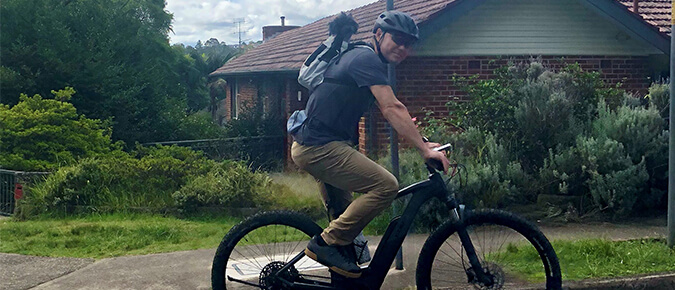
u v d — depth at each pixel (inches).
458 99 480.1
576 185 347.6
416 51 473.7
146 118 672.4
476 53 484.7
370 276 164.6
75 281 222.2
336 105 156.0
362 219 157.3
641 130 351.9
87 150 478.0
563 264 235.8
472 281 164.9
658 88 395.9
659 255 241.3
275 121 691.4
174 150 482.3
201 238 303.1
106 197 386.0
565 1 495.5
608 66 506.6
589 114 381.7
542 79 389.7
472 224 164.4
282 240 213.2
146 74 693.9
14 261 252.1
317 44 629.0
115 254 267.9
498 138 382.0
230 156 629.9
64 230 314.2
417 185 164.2
